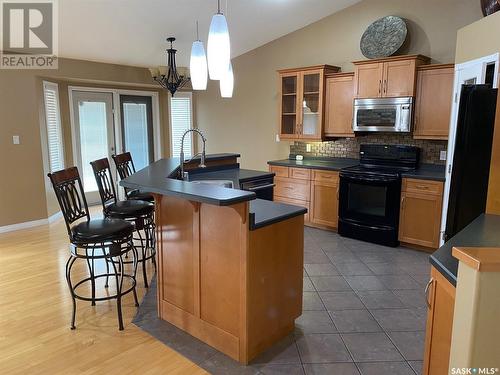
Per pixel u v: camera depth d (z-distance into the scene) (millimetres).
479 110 2488
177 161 3961
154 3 4172
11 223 4996
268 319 2357
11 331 2592
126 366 2229
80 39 4727
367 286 3312
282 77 5402
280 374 2156
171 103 6957
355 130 4684
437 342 1500
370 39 4652
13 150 4930
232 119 6523
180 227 2477
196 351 2375
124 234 2627
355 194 4531
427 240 4082
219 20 2529
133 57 5617
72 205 2934
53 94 5602
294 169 5180
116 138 6531
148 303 2996
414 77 4164
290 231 2414
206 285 2379
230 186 3570
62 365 2232
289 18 5148
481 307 1126
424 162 4547
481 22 3230
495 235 1762
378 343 2457
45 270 3645
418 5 4398
